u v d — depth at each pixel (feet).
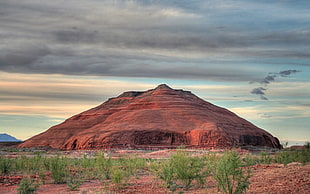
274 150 318.45
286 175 62.80
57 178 79.92
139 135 391.65
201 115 441.68
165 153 233.55
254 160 122.52
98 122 474.49
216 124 414.21
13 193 64.13
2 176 85.97
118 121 437.17
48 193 63.72
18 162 105.81
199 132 385.29
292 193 48.44
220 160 54.60
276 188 52.34
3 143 522.06
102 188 66.90
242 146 353.51
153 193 58.90
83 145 389.80
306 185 52.16
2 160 98.99
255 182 59.72
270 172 70.64
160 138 392.68
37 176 88.07
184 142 386.93
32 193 61.36
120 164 112.47
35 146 448.24
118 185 68.03
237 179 51.34
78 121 485.56
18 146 465.06
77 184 71.56
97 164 95.14
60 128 472.03
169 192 59.06
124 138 386.32
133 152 291.17
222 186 51.78
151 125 415.03
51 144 445.37
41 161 112.88
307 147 104.99
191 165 64.90
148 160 163.84
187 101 476.95
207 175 67.67
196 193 55.52
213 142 369.09
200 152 240.32
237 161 52.39
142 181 78.48
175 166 64.69
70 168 108.06
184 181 64.69
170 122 426.10
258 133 451.53
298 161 98.53
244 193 50.83
